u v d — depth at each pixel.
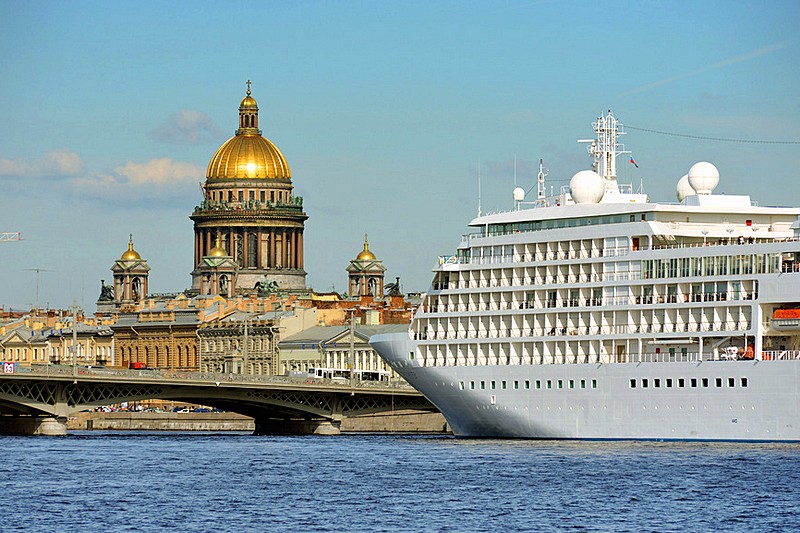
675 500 198.25
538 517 187.75
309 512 193.50
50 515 191.50
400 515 190.38
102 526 183.50
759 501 196.50
